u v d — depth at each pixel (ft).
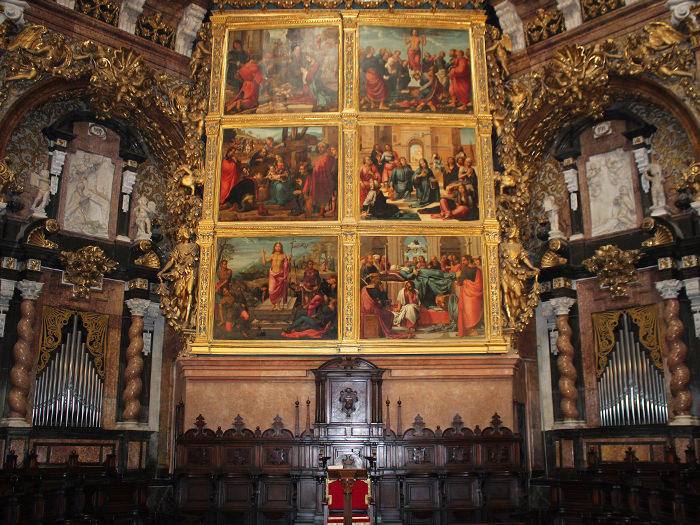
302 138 59.98
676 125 57.67
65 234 57.36
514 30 63.82
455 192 58.95
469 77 61.72
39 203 54.80
